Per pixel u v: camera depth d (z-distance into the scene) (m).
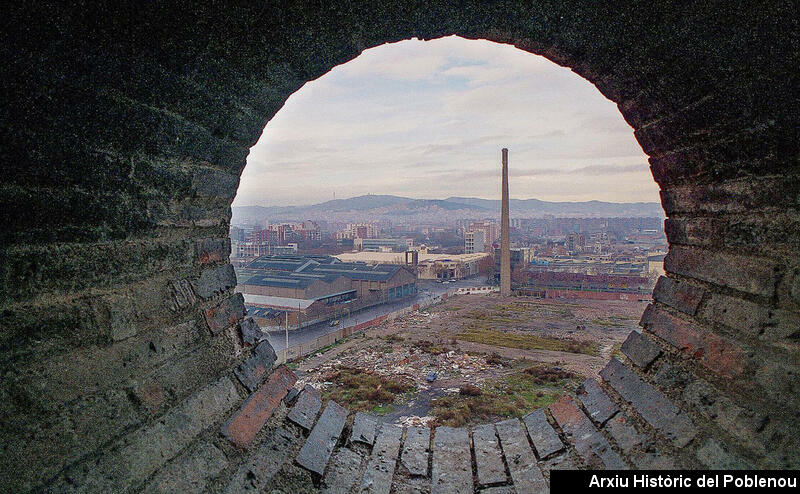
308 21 0.53
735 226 0.59
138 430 0.48
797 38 0.44
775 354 0.51
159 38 0.43
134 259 0.51
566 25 0.58
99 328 0.45
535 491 0.69
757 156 0.54
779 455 0.48
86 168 0.42
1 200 0.35
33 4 0.32
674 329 0.69
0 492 0.34
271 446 0.67
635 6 0.53
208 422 0.58
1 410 0.35
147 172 0.51
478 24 0.58
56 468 0.38
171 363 0.54
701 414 0.59
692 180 0.66
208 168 0.62
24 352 0.37
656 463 0.60
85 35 0.37
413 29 0.59
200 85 0.52
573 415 0.79
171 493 0.49
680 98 0.60
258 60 0.55
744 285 0.57
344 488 0.69
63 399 0.40
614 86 0.67
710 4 0.48
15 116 0.34
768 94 0.49
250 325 0.76
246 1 0.47
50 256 0.40
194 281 0.62
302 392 0.81
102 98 0.41
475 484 0.74
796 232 0.50
